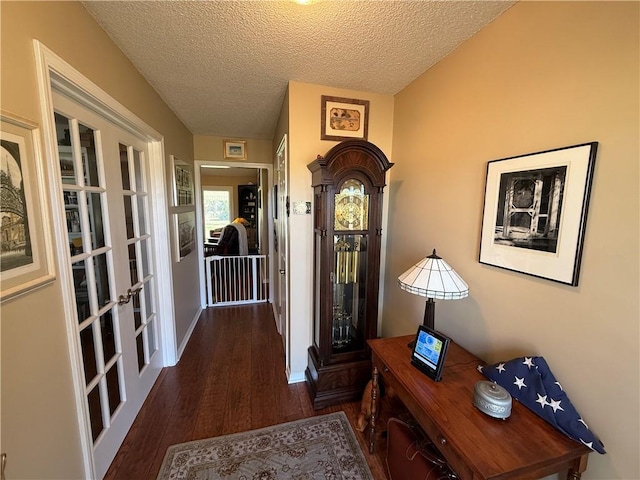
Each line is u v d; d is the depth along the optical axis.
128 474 1.51
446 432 1.01
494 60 1.37
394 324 2.35
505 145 1.33
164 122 2.41
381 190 1.98
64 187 1.24
